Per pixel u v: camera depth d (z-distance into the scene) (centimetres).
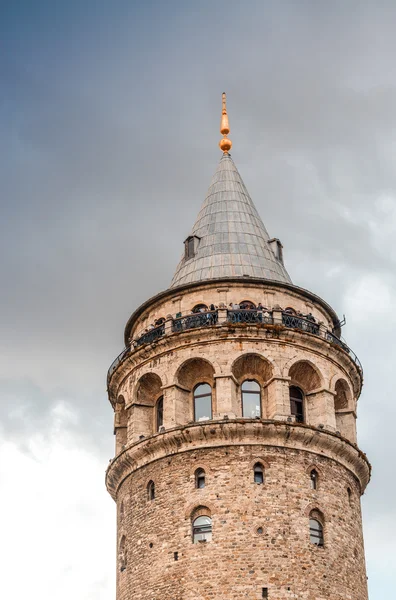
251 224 6562
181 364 5691
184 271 6344
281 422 5444
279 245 6581
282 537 5209
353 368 6053
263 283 5997
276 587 5066
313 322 5931
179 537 5278
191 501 5338
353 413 5934
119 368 6019
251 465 5369
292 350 5741
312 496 5403
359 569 5491
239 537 5181
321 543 5341
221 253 6297
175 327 5847
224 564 5122
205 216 6656
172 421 5566
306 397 5784
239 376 5703
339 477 5600
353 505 5650
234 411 5525
